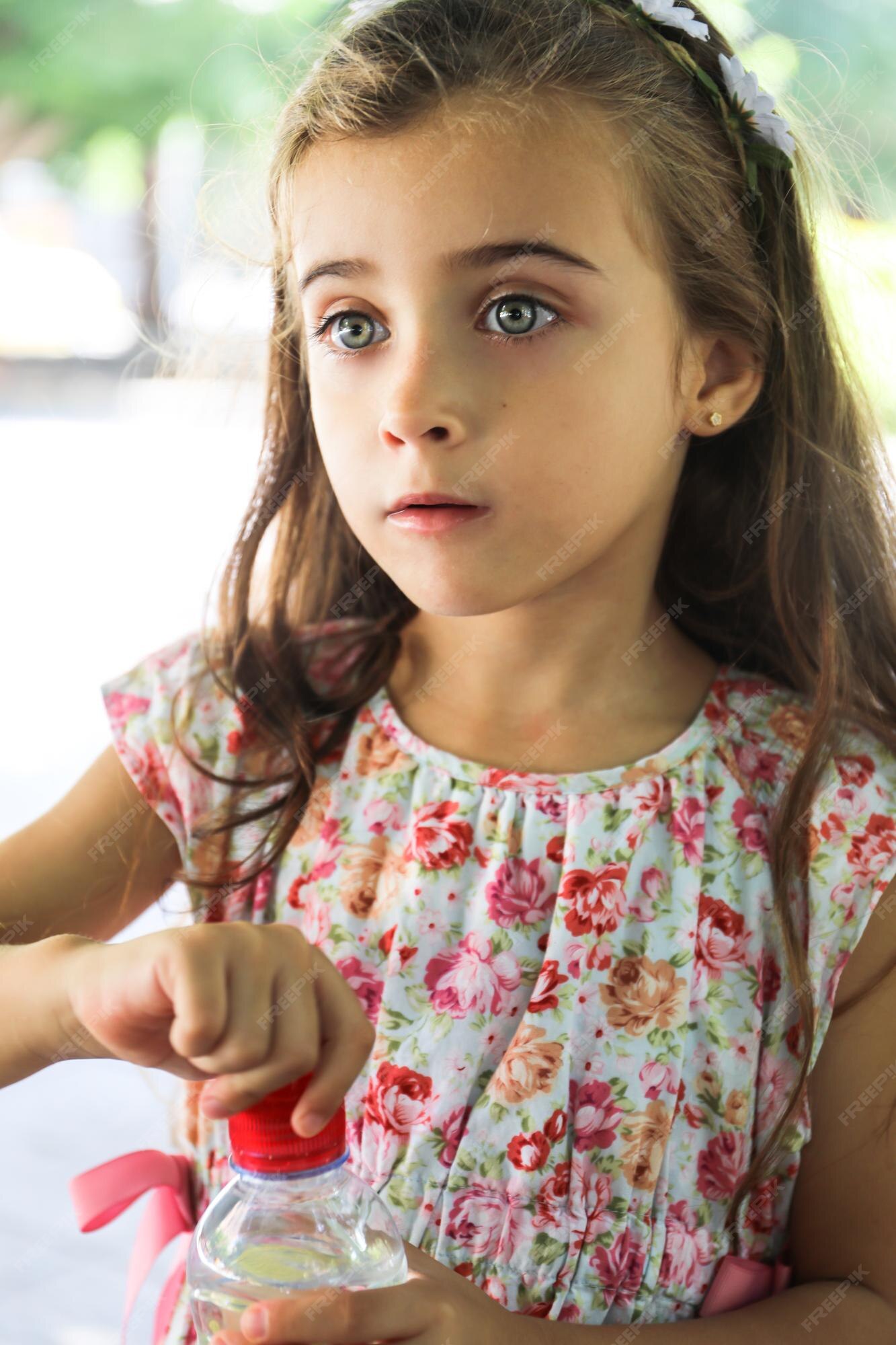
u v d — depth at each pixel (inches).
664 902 32.9
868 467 38.8
